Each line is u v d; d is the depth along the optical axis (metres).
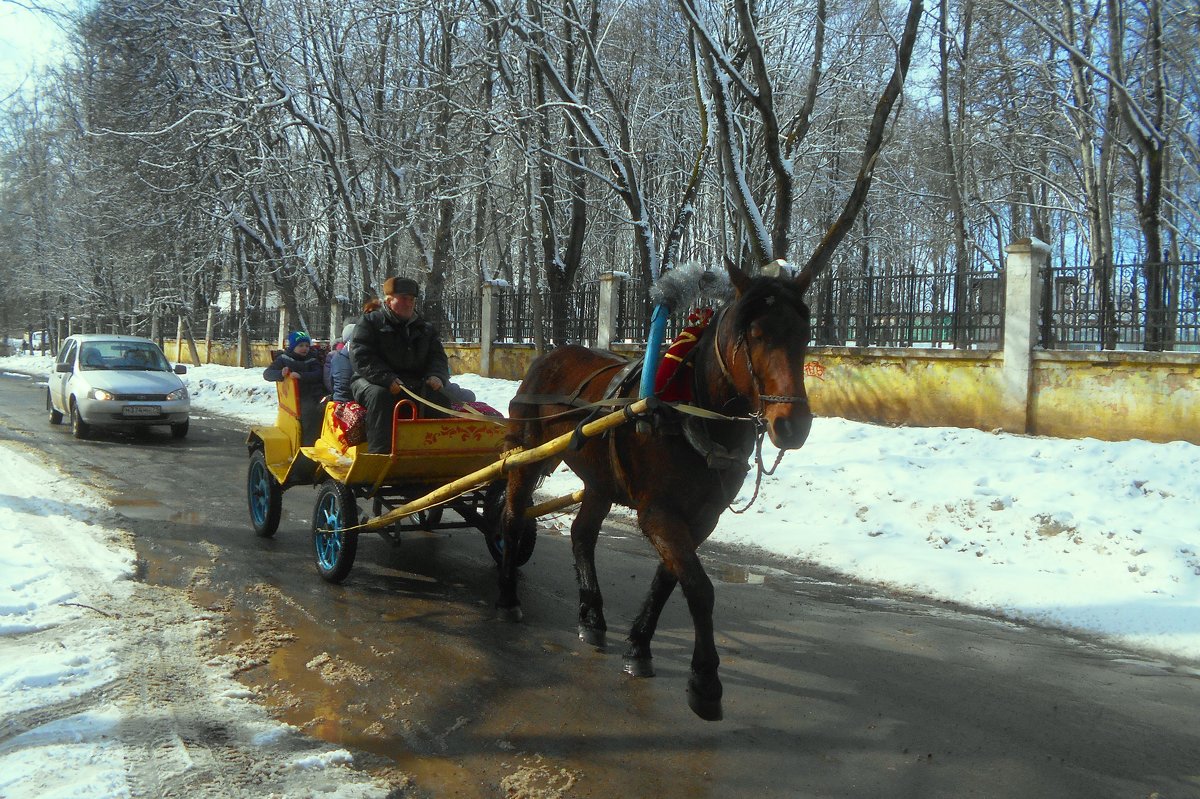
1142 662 5.25
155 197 23.78
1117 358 10.48
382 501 6.46
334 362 6.95
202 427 16.56
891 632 5.69
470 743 3.95
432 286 21.02
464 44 18.17
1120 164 21.67
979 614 6.17
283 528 8.20
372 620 5.64
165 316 35.81
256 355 31.33
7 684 4.32
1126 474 8.77
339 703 4.33
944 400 12.09
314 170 23.30
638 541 8.16
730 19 15.43
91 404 13.72
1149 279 10.62
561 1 17.69
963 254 19.73
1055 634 5.77
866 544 7.71
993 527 7.81
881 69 19.59
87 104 25.61
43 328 49.72
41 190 38.00
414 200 20.33
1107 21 15.85
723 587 6.69
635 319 16.38
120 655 4.79
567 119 17.81
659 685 4.69
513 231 25.59
